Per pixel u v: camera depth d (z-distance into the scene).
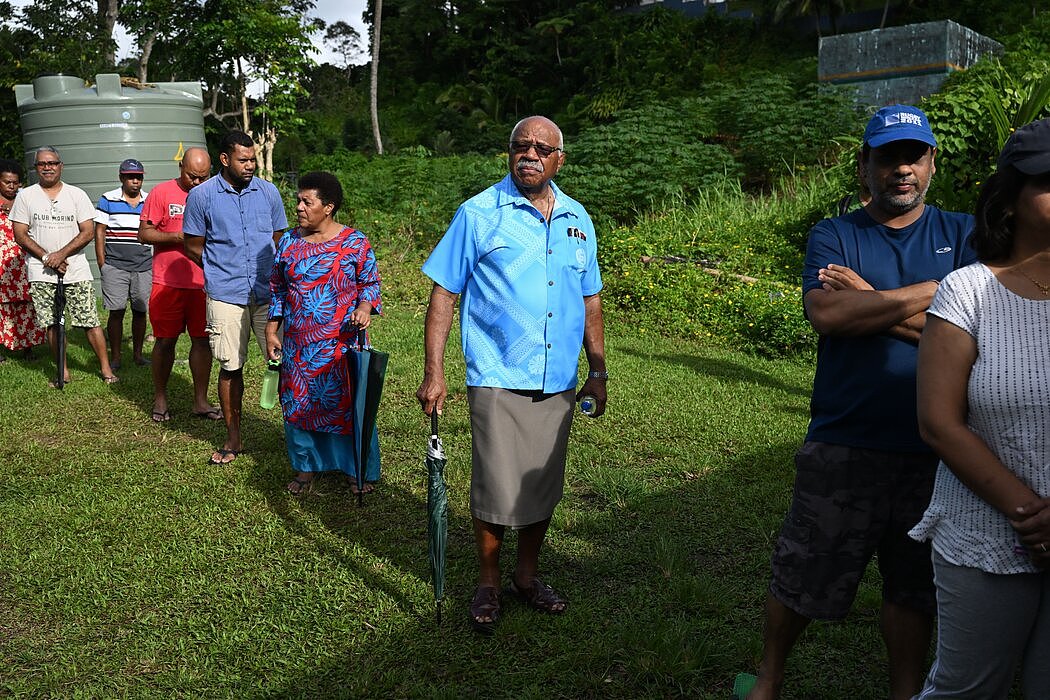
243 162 5.54
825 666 3.29
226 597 3.84
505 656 3.38
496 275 3.51
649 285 10.52
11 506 4.80
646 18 51.38
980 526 2.04
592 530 4.47
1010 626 2.04
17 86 12.27
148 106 11.98
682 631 3.44
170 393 7.29
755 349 9.02
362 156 23.98
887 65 18.69
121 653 3.41
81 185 11.91
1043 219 1.95
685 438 5.89
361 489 4.84
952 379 2.03
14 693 3.14
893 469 2.65
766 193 17.31
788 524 2.80
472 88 58.19
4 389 7.30
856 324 2.55
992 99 10.51
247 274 5.57
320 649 3.43
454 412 6.60
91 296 7.62
